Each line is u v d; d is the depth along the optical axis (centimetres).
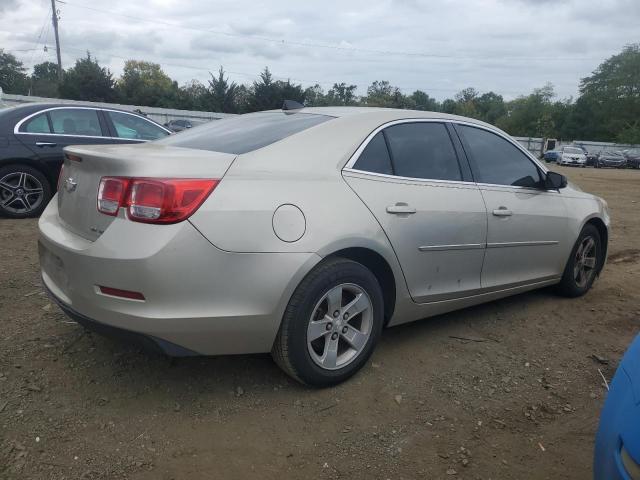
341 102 6925
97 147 328
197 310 273
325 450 274
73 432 275
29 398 301
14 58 8062
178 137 378
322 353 321
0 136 720
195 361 349
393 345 391
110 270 268
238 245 278
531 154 464
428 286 370
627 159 4750
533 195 446
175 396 311
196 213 271
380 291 337
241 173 293
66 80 5662
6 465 250
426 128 390
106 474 249
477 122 431
